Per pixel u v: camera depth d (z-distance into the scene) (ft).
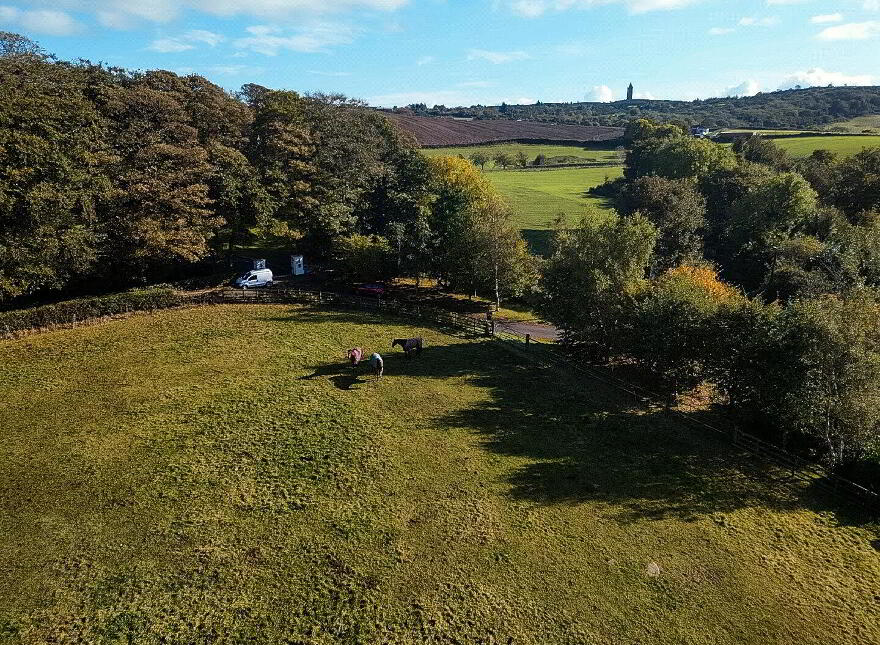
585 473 80.33
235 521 66.23
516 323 163.22
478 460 82.28
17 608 52.75
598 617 55.52
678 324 99.91
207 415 90.79
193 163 162.61
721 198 277.64
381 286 176.65
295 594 56.08
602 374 117.60
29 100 137.80
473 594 57.41
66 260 137.18
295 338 130.31
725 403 101.81
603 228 126.52
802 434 89.92
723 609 57.26
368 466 78.95
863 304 86.99
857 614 57.16
